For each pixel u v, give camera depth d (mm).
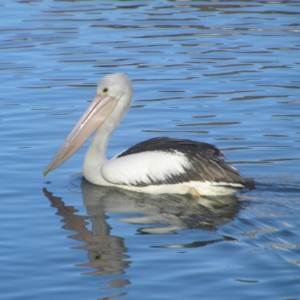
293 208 12578
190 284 9672
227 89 20688
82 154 16234
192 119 18062
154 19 30000
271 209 12547
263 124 17594
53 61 23812
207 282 9719
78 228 11789
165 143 14227
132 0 34188
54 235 11477
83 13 31219
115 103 15016
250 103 19328
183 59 24062
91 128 14969
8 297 9344
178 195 13727
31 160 15297
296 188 13602
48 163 15156
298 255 10539
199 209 12734
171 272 10039
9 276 9961
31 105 19250
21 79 21781
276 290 9461
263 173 14398
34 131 17109
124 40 26562
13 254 10703
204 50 25203
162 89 20750
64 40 26547
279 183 13852
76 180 14508
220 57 24312
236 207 12719
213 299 9242
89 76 22078
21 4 33125
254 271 10023
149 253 10727
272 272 9984
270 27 28500
